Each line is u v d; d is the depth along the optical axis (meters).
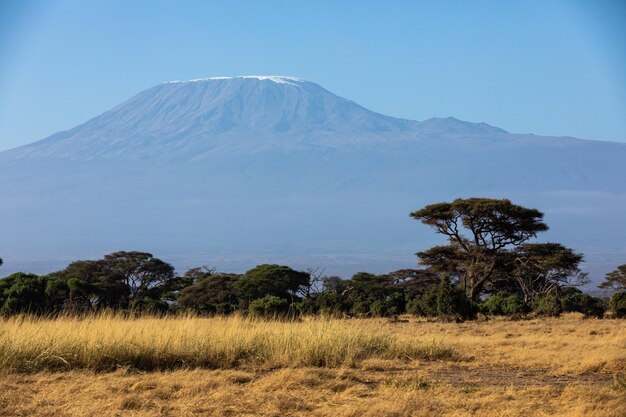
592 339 27.42
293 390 14.74
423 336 22.94
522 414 12.60
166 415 12.57
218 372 16.69
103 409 12.92
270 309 40.81
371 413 12.51
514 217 57.72
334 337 19.17
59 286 46.66
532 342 25.39
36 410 12.76
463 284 60.12
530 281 66.00
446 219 59.59
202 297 65.56
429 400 13.44
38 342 16.98
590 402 13.34
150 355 17.42
